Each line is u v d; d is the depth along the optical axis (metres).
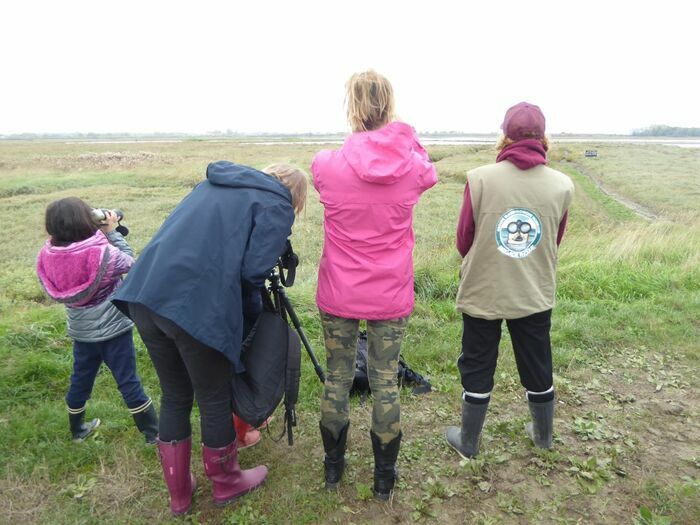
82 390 2.61
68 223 2.36
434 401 3.22
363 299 2.13
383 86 2.11
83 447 2.64
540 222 2.26
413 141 2.16
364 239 2.12
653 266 6.41
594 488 2.36
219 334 1.89
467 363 2.53
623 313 4.65
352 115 2.16
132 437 2.76
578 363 3.74
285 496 2.32
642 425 2.91
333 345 2.26
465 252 2.48
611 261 6.66
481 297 2.36
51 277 2.38
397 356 2.26
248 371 2.22
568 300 5.12
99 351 2.52
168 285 1.86
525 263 2.30
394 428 2.22
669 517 2.15
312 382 3.37
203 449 2.19
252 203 2.00
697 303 4.91
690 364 3.73
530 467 2.54
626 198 24.92
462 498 2.35
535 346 2.44
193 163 31.09
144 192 20.45
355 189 2.08
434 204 19.06
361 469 2.55
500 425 2.88
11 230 13.05
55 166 30.12
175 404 2.16
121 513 2.24
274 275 2.52
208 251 1.92
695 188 26.91
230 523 2.19
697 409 3.10
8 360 3.29
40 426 2.77
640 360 3.77
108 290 2.44
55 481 2.42
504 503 2.28
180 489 2.20
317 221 13.46
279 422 2.95
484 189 2.26
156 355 2.04
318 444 2.76
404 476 2.50
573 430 2.84
